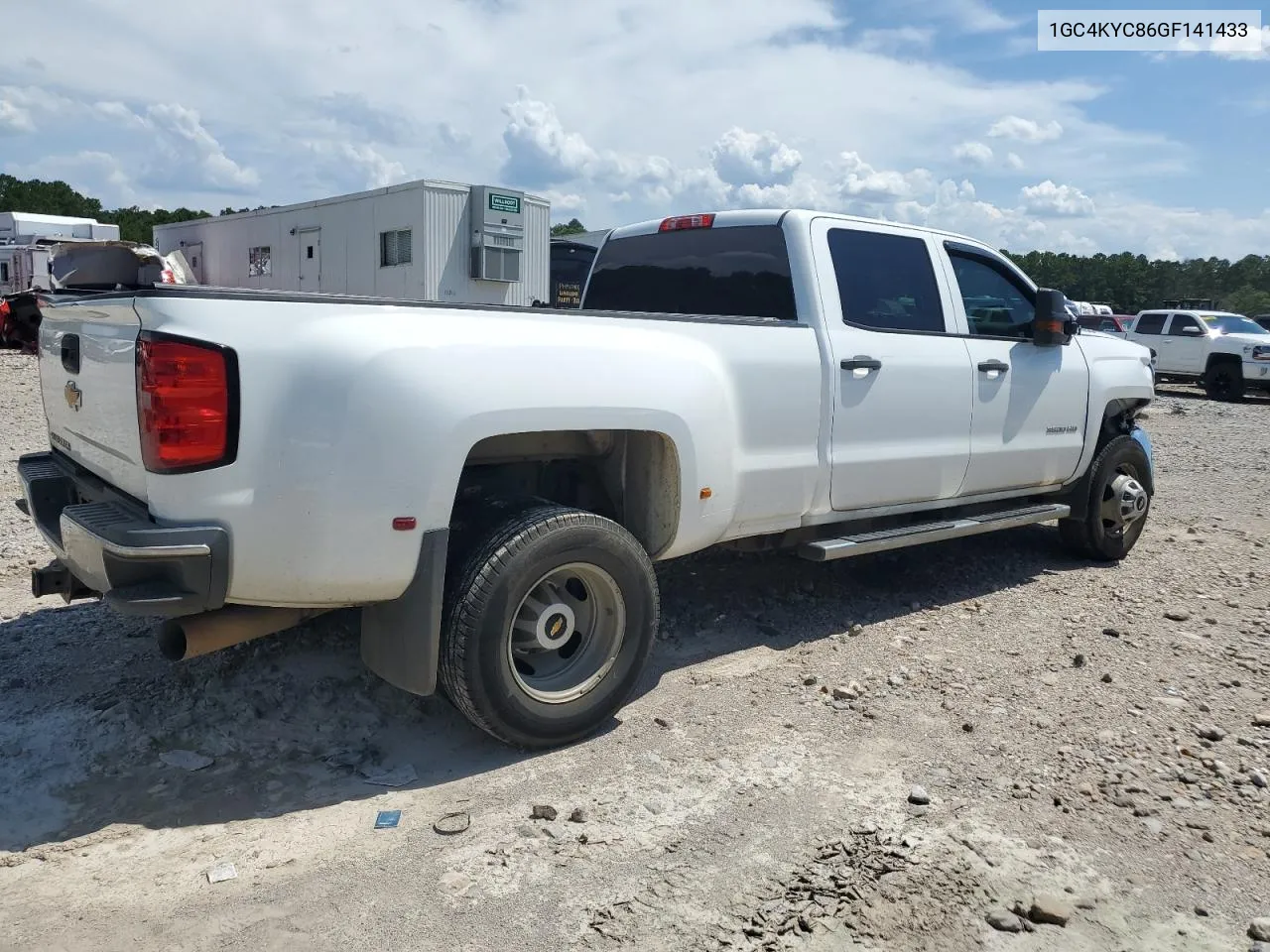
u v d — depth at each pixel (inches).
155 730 141.9
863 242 194.9
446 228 617.9
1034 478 231.5
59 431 159.6
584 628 147.7
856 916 102.9
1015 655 182.1
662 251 211.6
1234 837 120.3
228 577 118.1
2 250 919.7
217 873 109.6
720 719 152.4
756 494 169.3
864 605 212.4
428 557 126.7
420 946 97.6
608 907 104.0
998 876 110.7
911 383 195.0
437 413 124.7
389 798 127.5
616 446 159.0
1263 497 371.2
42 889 106.5
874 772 135.3
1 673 161.0
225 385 114.4
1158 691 165.2
